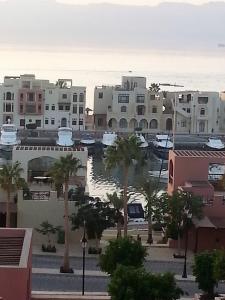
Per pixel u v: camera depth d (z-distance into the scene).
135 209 117.69
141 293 59.94
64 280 82.94
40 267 87.88
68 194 99.44
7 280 57.66
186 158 106.25
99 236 95.38
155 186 108.69
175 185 106.44
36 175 114.69
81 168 104.00
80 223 94.50
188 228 96.12
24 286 57.72
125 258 72.06
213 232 98.88
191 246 99.50
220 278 69.06
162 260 93.81
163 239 102.81
